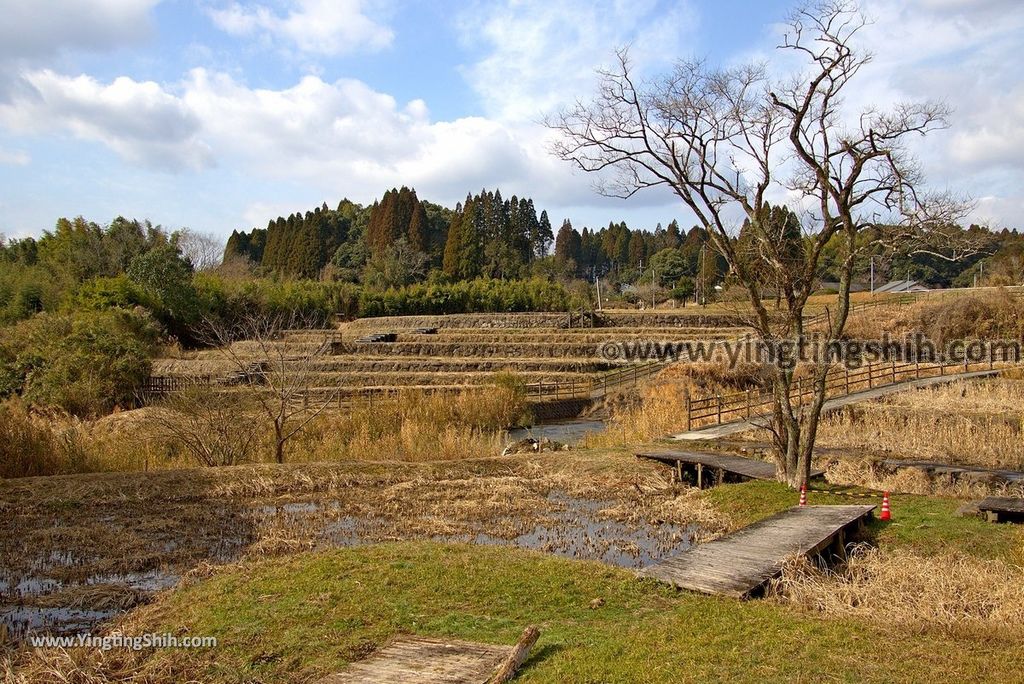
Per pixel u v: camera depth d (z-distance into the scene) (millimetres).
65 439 15680
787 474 13344
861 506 10836
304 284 64312
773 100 11750
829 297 54219
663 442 18703
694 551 8945
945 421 18281
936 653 5965
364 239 89812
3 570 9242
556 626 6770
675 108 12242
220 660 6145
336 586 7809
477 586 7801
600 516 12750
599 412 30672
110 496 12945
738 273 12867
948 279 71625
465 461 16656
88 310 34969
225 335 24562
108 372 25312
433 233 102312
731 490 13562
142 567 9406
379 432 20766
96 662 6188
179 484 13836
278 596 7605
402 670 5723
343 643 6398
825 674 5543
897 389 23609
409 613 7078
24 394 23859
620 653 6020
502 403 25859
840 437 17984
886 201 11734
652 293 75688
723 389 29578
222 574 8617
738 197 12523
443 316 56250
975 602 7230
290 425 20312
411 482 14867
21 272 43688
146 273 44781
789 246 14820
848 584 7953
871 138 11305
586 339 43656
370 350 43750
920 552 9406
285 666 5988
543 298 66375
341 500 13445
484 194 88688
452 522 11977
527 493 14320
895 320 34938
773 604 7297
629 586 7863
